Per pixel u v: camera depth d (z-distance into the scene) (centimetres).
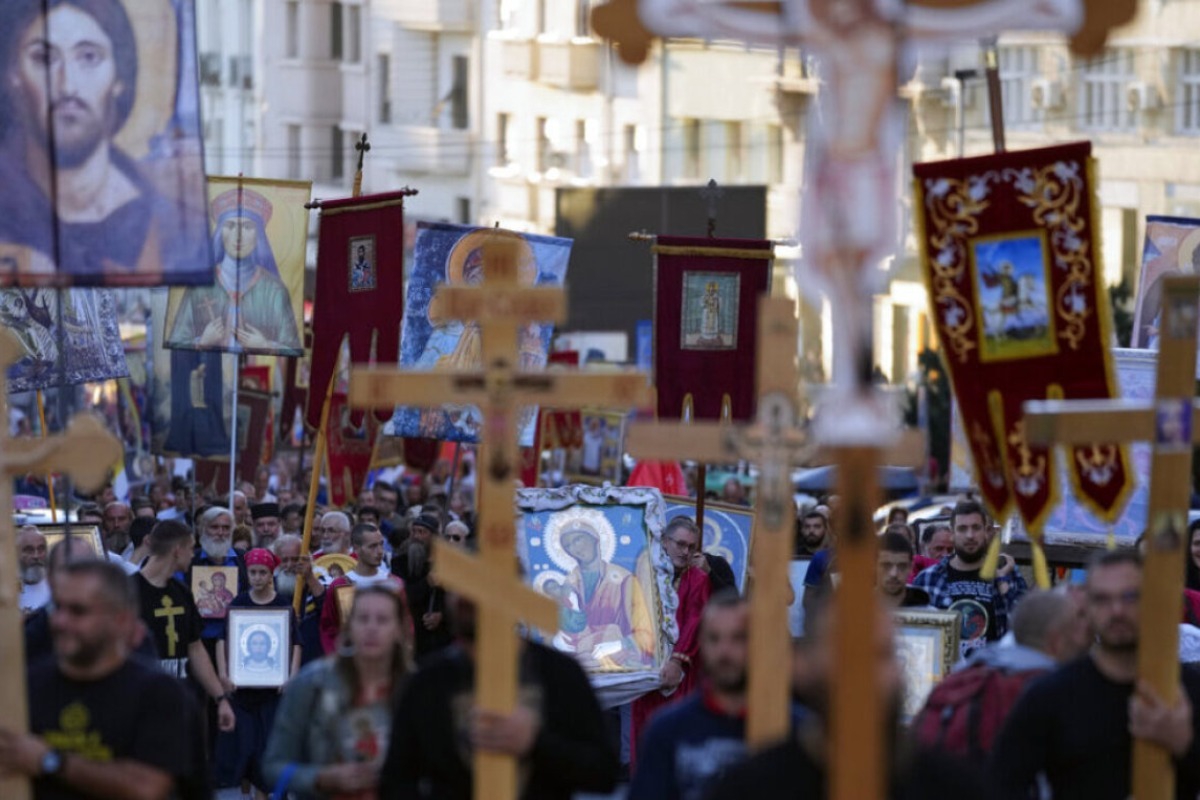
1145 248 3291
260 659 3014
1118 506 1900
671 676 2936
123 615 1617
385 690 1795
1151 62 8288
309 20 12412
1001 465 2028
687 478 6016
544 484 5619
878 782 1291
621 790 2962
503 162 11206
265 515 4247
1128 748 1703
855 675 1290
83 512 3956
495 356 1567
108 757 1614
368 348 3356
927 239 2034
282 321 3841
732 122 9844
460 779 1633
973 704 1864
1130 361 2891
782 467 1596
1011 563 2620
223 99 13012
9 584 1594
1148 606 1608
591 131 10594
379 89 12050
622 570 2988
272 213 3831
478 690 1552
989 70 3353
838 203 1273
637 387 1572
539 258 3709
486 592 1544
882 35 1288
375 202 3359
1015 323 2019
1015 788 1711
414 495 4941
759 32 1361
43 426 3553
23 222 1989
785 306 1596
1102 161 8506
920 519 4322
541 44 10744
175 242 1995
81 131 1992
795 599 3052
